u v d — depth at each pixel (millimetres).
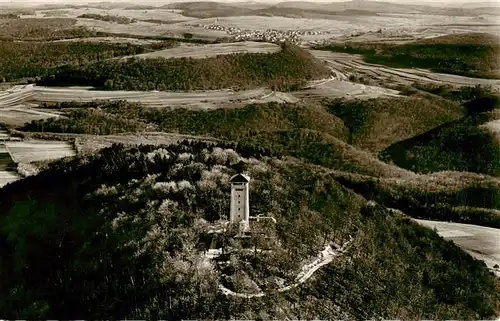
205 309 70812
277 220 88438
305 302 75250
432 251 97500
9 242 94062
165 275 75438
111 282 77500
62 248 87438
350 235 92500
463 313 82812
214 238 81438
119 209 90062
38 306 77875
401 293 82625
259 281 76062
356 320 75125
